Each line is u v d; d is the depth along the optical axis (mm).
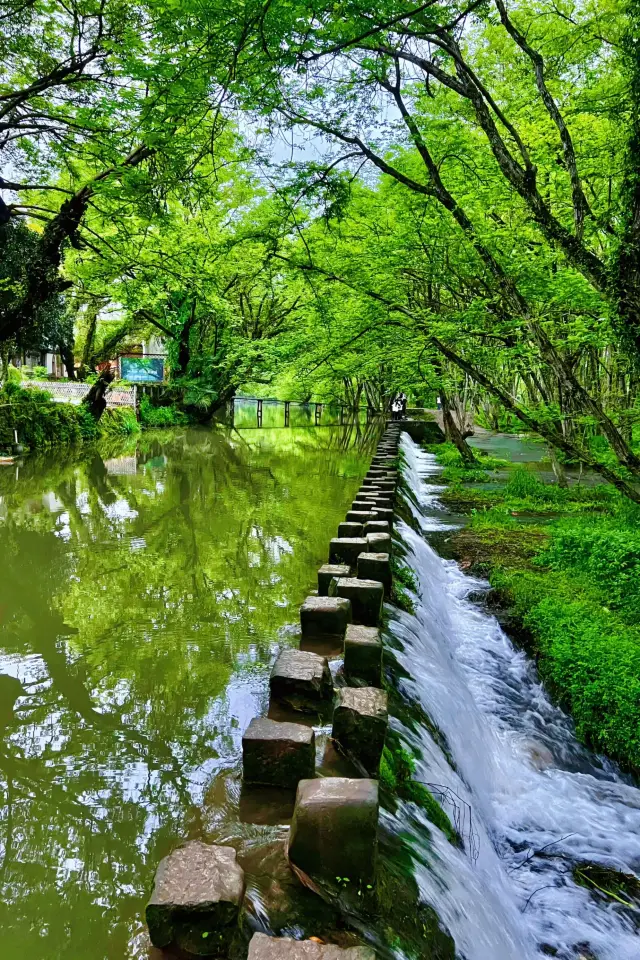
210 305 17266
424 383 13078
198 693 4664
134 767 3629
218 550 8727
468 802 3748
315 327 12219
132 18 7277
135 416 26188
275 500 12523
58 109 7855
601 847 4250
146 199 8086
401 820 2779
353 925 2039
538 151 8164
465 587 8016
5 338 11109
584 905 3756
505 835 4281
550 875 3971
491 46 8836
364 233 10781
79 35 7855
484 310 8625
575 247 5688
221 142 9383
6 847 2943
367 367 11578
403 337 9602
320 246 10570
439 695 4414
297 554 8633
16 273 11742
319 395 31703
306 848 2160
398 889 2283
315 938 1985
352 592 4316
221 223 17297
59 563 7957
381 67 5805
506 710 5625
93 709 4406
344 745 2906
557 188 8711
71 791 3406
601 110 6078
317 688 3195
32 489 12859
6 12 7754
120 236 11469
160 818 3135
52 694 4613
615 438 6363
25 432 16828
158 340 33750
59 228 10305
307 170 6996
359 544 5594
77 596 6797
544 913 3670
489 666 6246
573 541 8680
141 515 10844
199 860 1917
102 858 2857
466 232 7055
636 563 7648
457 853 3041
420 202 8836
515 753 5090
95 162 9859
